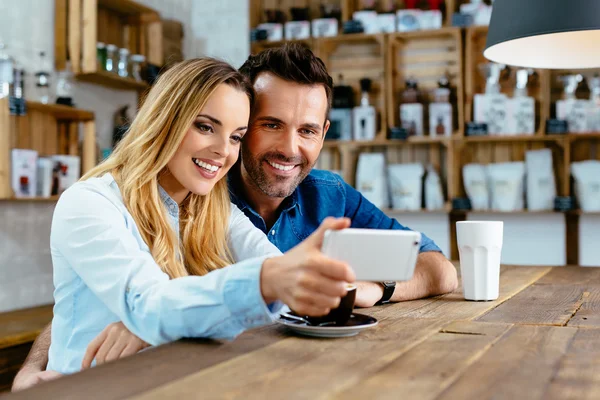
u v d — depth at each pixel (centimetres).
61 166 333
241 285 100
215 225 157
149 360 92
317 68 171
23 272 350
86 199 127
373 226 214
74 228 123
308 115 171
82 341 133
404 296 160
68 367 133
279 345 103
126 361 92
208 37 488
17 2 342
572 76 400
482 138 409
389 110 427
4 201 338
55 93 366
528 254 428
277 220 195
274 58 169
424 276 167
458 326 122
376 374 85
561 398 74
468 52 416
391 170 427
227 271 103
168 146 138
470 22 416
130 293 111
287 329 117
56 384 80
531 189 403
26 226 351
